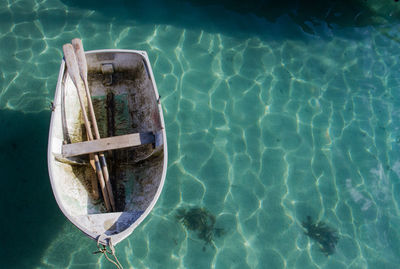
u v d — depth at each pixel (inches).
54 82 237.1
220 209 211.2
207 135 232.8
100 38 256.5
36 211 198.4
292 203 217.9
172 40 263.4
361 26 291.6
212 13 282.8
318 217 215.0
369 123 249.3
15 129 219.0
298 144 237.1
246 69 260.1
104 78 210.5
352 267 202.1
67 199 165.6
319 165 231.5
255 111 245.0
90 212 173.9
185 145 227.9
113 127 201.2
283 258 201.0
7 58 242.8
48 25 258.1
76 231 195.3
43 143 216.2
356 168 232.8
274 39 276.8
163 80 245.8
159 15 274.1
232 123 239.0
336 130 244.7
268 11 291.1
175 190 213.6
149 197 170.1
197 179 218.5
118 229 153.9
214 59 260.5
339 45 280.1
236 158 228.1
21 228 193.3
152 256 194.2
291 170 228.1
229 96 247.8
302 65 267.6
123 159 193.3
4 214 195.8
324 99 255.3
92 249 192.1
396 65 274.8
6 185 203.0
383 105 257.0
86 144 169.9
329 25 289.6
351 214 217.6
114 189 185.9
